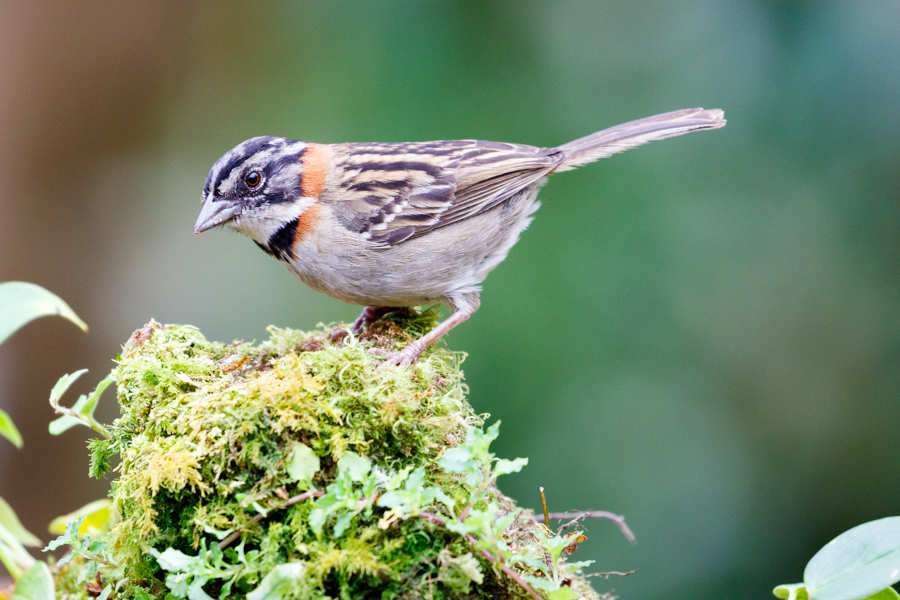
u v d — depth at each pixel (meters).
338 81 13.16
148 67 14.87
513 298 11.68
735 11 12.40
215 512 4.12
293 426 4.16
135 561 4.32
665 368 11.62
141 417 4.84
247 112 14.03
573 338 11.59
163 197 14.73
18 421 13.92
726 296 11.71
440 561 3.80
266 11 14.05
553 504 11.20
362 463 3.83
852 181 11.88
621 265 11.79
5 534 5.26
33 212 14.81
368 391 4.34
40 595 4.03
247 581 3.94
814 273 11.75
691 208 11.95
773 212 11.94
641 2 12.59
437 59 12.87
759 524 11.22
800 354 11.64
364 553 3.80
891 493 11.31
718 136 12.12
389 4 13.09
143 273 14.48
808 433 11.52
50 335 14.26
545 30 12.79
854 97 11.95
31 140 14.82
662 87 12.49
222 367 5.36
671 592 11.07
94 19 14.81
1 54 14.72
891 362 11.48
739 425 11.55
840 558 4.38
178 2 14.61
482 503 4.10
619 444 11.34
